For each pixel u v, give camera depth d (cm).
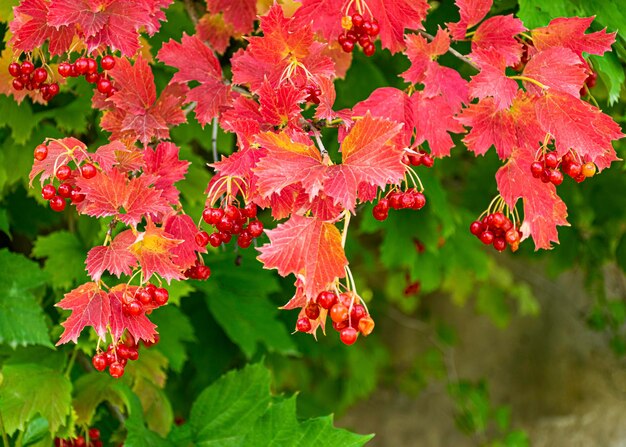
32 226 158
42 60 119
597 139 109
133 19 112
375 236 246
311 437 129
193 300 169
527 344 298
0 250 138
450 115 116
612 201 184
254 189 107
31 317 137
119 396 138
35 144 142
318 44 112
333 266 103
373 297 254
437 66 116
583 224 199
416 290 177
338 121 111
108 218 133
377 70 149
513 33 114
